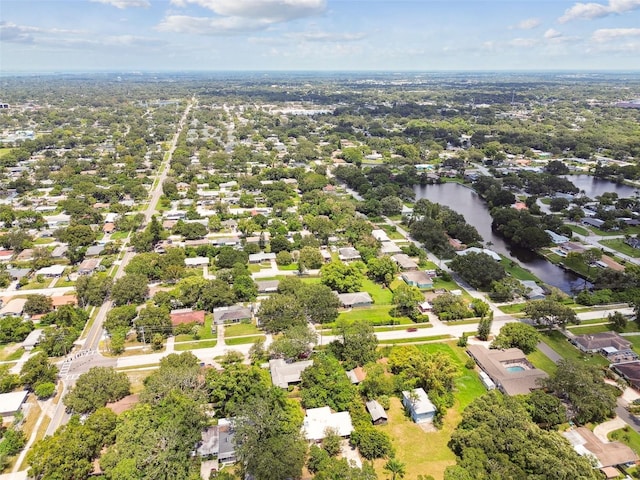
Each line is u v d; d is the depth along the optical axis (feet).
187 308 517.55
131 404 357.61
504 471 284.20
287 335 435.94
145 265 589.73
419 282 582.76
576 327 498.28
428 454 324.60
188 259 647.56
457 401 380.58
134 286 529.45
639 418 362.94
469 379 409.49
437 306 518.37
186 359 396.78
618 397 384.88
